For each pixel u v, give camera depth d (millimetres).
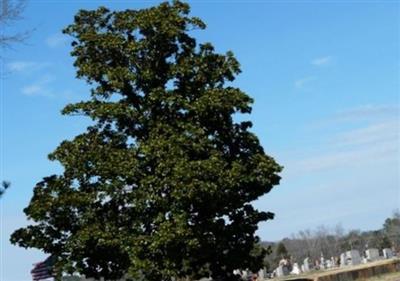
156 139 23453
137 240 22609
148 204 23094
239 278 25938
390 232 108500
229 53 25984
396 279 41344
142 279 23156
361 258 81562
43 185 25078
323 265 88125
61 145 24750
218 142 25141
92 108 24766
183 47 26203
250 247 25219
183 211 22516
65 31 26188
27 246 24500
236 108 24906
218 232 24141
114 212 23953
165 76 25562
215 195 22641
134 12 26062
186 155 23109
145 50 25484
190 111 24688
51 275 25188
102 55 25969
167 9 25797
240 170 23594
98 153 24047
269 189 25031
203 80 25516
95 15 26281
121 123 25125
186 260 23109
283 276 69500
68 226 24375
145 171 23828
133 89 25391
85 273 24422
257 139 25562
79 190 24391
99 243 22922
